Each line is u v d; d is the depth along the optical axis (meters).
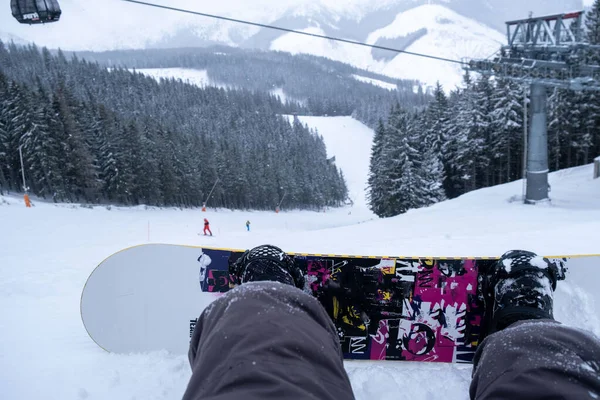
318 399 0.53
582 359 0.67
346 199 94.38
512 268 1.59
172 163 47.91
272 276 1.64
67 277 8.08
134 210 38.50
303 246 10.90
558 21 14.96
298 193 72.38
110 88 113.50
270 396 0.51
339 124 165.75
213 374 0.61
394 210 31.78
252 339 0.67
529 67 15.51
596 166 21.77
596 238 8.61
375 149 39.69
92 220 25.30
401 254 8.25
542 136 16.81
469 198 20.59
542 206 16.58
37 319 4.52
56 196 36.06
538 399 0.60
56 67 110.12
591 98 31.03
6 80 39.28
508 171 32.59
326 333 0.77
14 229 19.20
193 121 112.56
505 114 31.16
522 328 0.83
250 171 61.19
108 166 40.84
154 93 124.44
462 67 17.59
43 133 35.28
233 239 21.69
